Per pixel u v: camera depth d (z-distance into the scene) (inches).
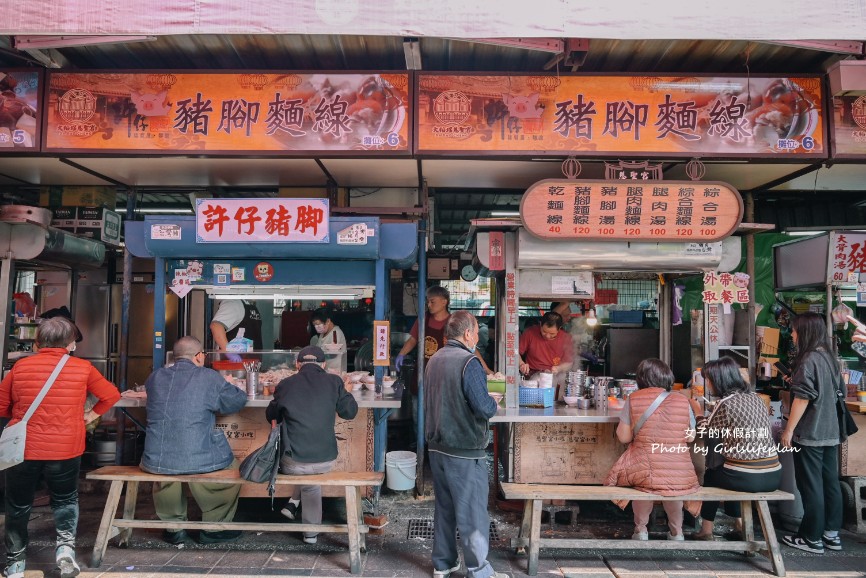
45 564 137.9
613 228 165.8
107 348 252.7
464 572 134.8
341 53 167.3
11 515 127.3
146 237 176.4
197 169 191.5
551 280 178.1
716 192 164.4
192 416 142.3
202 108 168.9
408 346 227.3
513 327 177.6
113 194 229.6
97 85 168.7
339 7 136.5
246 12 136.6
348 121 168.9
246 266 188.1
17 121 168.4
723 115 166.9
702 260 171.3
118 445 196.5
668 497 137.3
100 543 137.3
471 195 314.5
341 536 156.9
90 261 214.4
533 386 177.3
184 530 153.6
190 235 176.2
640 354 212.8
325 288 188.4
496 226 175.5
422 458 191.6
